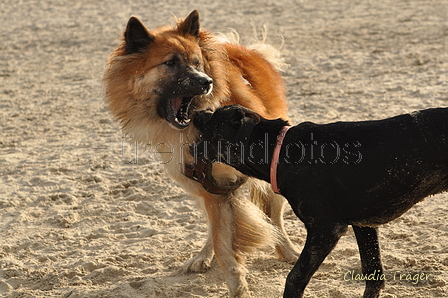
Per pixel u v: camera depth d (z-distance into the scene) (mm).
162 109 6621
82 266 7656
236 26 25312
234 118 6145
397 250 7492
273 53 8555
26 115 15586
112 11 30297
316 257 5785
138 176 10898
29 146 13133
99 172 11227
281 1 31391
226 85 6922
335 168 5668
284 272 7383
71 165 11664
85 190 10398
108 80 6824
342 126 5871
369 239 6211
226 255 6742
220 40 7848
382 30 23266
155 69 6508
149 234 8672
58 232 8852
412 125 5551
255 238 6867
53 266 7770
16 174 11383
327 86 16328
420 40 20984
